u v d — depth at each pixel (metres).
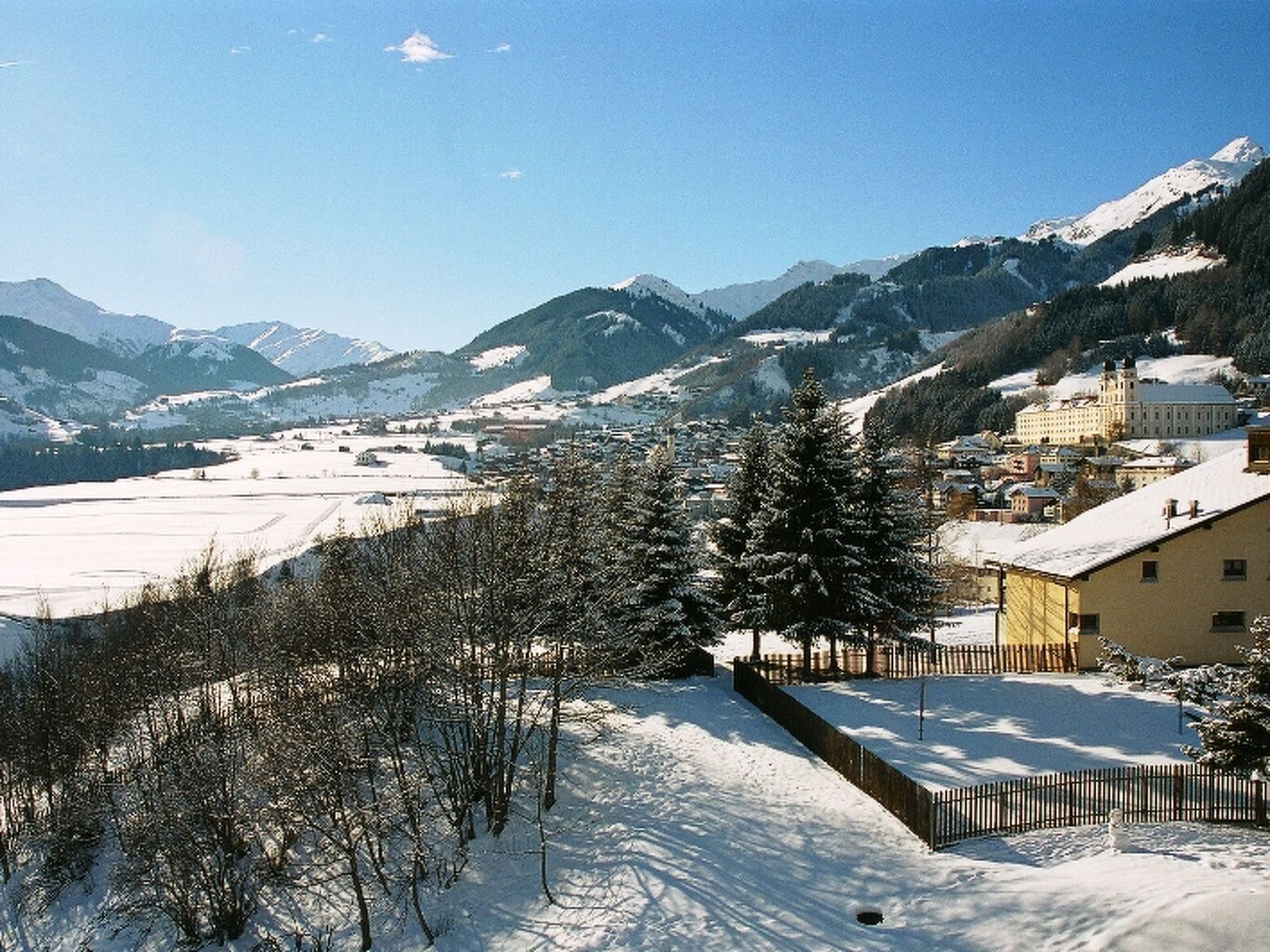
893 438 45.50
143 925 26.39
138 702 36.62
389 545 45.19
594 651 29.66
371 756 28.08
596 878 22.06
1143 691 34.34
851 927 18.39
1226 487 39.38
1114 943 15.68
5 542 132.38
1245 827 21.97
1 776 37.75
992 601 64.94
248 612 41.84
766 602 41.44
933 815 21.89
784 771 28.70
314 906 24.55
